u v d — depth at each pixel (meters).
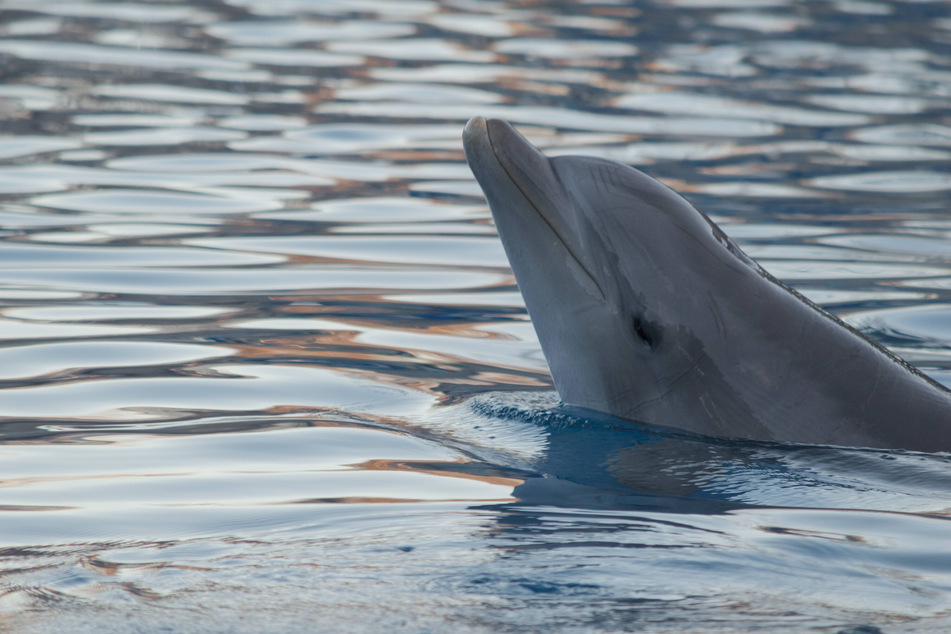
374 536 11.66
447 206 35.47
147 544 11.83
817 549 11.17
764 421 15.43
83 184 36.25
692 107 54.03
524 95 55.44
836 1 91.12
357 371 20.25
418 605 9.46
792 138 47.88
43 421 17.12
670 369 16.05
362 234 31.81
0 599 9.80
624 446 15.56
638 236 16.20
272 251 29.66
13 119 45.53
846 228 33.78
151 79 55.41
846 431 15.12
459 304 25.39
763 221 34.38
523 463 15.05
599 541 11.25
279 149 42.94
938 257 30.56
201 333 22.38
